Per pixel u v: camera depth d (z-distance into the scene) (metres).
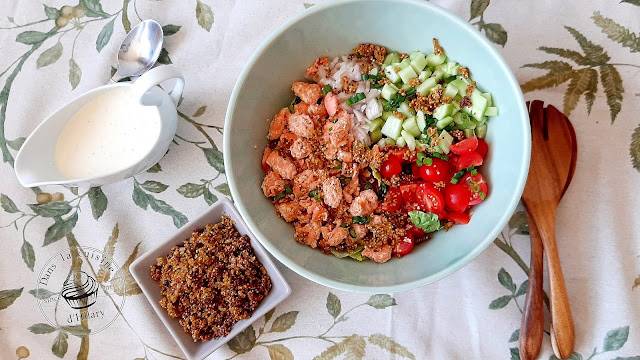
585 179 0.40
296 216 0.38
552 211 0.38
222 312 0.39
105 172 0.40
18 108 0.43
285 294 0.38
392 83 0.38
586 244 0.39
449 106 0.36
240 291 0.39
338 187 0.36
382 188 0.37
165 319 0.39
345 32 0.38
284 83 0.39
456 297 0.40
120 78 0.43
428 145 0.36
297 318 0.41
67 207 0.43
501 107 0.35
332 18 0.36
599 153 0.40
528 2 0.41
